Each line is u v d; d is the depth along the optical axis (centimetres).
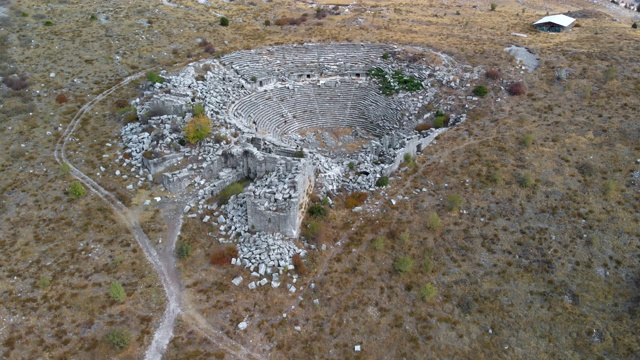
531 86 6544
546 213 4588
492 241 4362
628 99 5972
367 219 4650
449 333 3638
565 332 3647
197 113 5466
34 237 4256
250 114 6444
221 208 4584
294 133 6650
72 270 3919
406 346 3538
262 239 4162
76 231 4316
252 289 3841
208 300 3728
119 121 5881
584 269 4078
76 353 3278
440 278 4062
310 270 4053
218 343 3428
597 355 3497
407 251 4291
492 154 5353
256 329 3556
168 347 3362
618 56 6931
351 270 4100
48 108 6138
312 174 4850
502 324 3712
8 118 5881
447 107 6406
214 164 4981
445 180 5097
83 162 5216
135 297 3700
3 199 4709
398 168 5369
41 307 3594
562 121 5766
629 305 3794
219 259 4038
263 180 4609
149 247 4181
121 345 3284
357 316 3728
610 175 4894
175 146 5097
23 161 5241
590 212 4534
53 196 4741
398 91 6919
